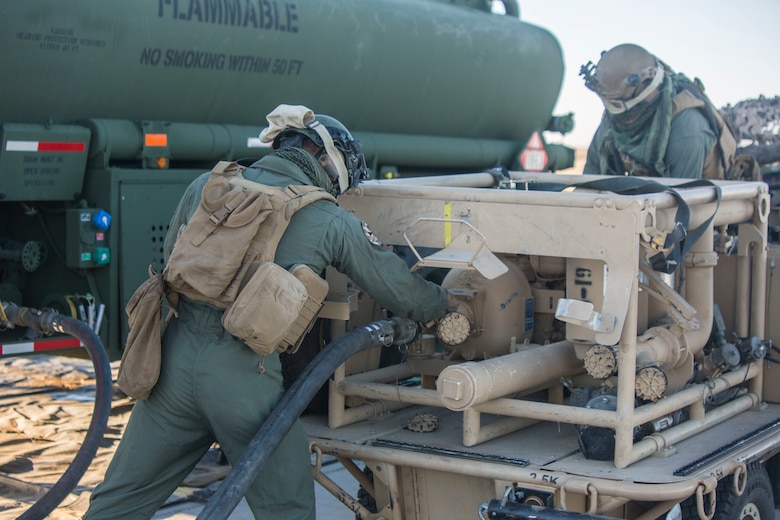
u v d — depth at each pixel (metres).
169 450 3.07
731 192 3.71
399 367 3.80
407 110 7.97
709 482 2.96
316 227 3.07
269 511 3.04
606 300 3.02
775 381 4.02
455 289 3.56
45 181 5.86
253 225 2.93
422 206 3.40
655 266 3.27
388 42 7.56
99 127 6.02
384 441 3.39
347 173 3.35
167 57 6.23
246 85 6.75
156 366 2.97
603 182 3.69
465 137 8.70
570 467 3.08
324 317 3.43
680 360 3.46
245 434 2.98
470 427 3.29
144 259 6.20
